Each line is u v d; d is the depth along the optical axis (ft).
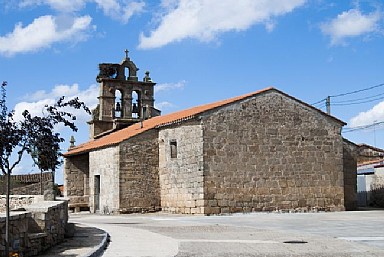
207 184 96.58
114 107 143.84
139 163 108.27
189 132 100.22
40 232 46.52
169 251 46.32
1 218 38.24
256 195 100.07
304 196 104.06
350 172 116.16
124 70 144.36
